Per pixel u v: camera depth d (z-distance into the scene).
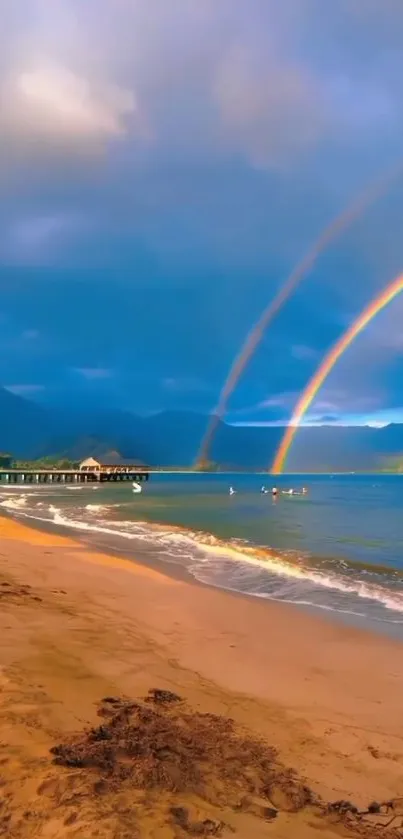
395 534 30.50
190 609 12.96
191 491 91.31
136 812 4.11
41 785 4.32
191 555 21.20
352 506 56.69
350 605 13.73
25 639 9.14
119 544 24.03
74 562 18.92
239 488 105.81
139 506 51.69
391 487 120.44
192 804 4.44
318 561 20.78
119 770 4.79
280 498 71.75
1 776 4.44
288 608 13.37
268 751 5.98
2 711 5.79
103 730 5.60
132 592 14.55
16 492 81.19
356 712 7.49
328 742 6.50
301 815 4.71
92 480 142.12
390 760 6.10
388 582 16.69
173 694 7.50
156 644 10.01
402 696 8.12
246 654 9.84
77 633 10.01
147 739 5.56
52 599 12.93
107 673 7.96
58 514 40.62
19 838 3.68
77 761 4.81
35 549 21.84
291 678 8.75
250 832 4.25
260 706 7.49
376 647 10.45
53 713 5.97
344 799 5.16
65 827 3.79
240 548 23.14
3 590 13.42
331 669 9.23
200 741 5.85
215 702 7.45
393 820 4.86
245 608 13.24
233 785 4.97
